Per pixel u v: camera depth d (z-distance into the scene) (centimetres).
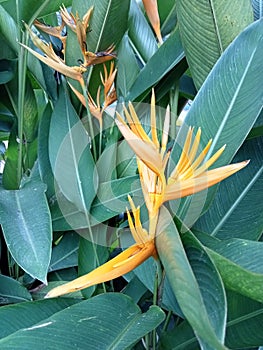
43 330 36
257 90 46
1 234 66
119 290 64
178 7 50
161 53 57
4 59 68
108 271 35
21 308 46
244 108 46
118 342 36
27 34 58
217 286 31
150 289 48
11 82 68
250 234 52
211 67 53
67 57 57
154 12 61
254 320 42
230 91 47
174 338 46
